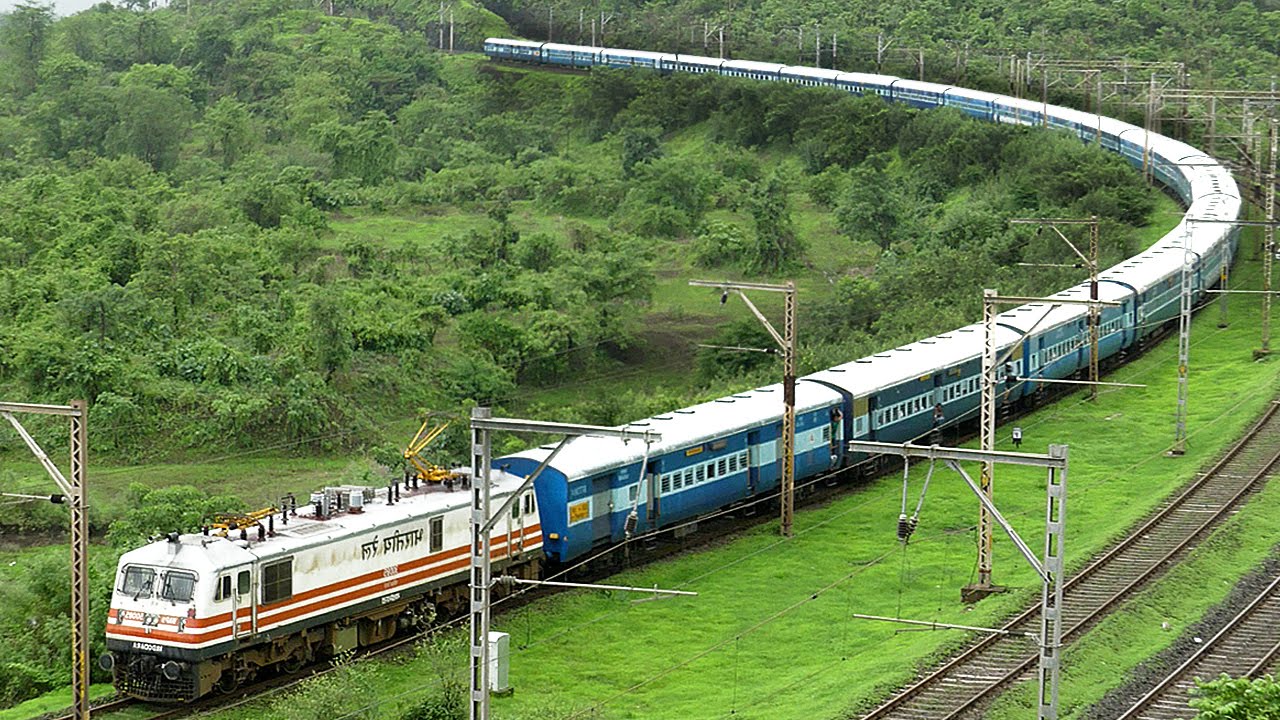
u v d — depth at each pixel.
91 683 40.38
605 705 37.72
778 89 140.75
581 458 46.94
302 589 38.44
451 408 79.06
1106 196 100.94
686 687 39.09
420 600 42.66
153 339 79.62
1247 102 103.88
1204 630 41.56
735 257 107.75
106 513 60.72
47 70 153.12
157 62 174.50
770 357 86.12
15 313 80.75
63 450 70.00
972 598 45.25
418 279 94.50
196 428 72.31
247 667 37.75
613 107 152.38
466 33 183.12
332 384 78.12
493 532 43.78
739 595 46.78
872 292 92.12
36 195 108.19
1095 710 35.22
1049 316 70.62
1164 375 75.19
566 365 87.44
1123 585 44.88
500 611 44.41
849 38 160.62
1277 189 100.75
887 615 44.47
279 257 100.19
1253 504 53.50
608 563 48.88
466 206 126.12
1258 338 80.94
